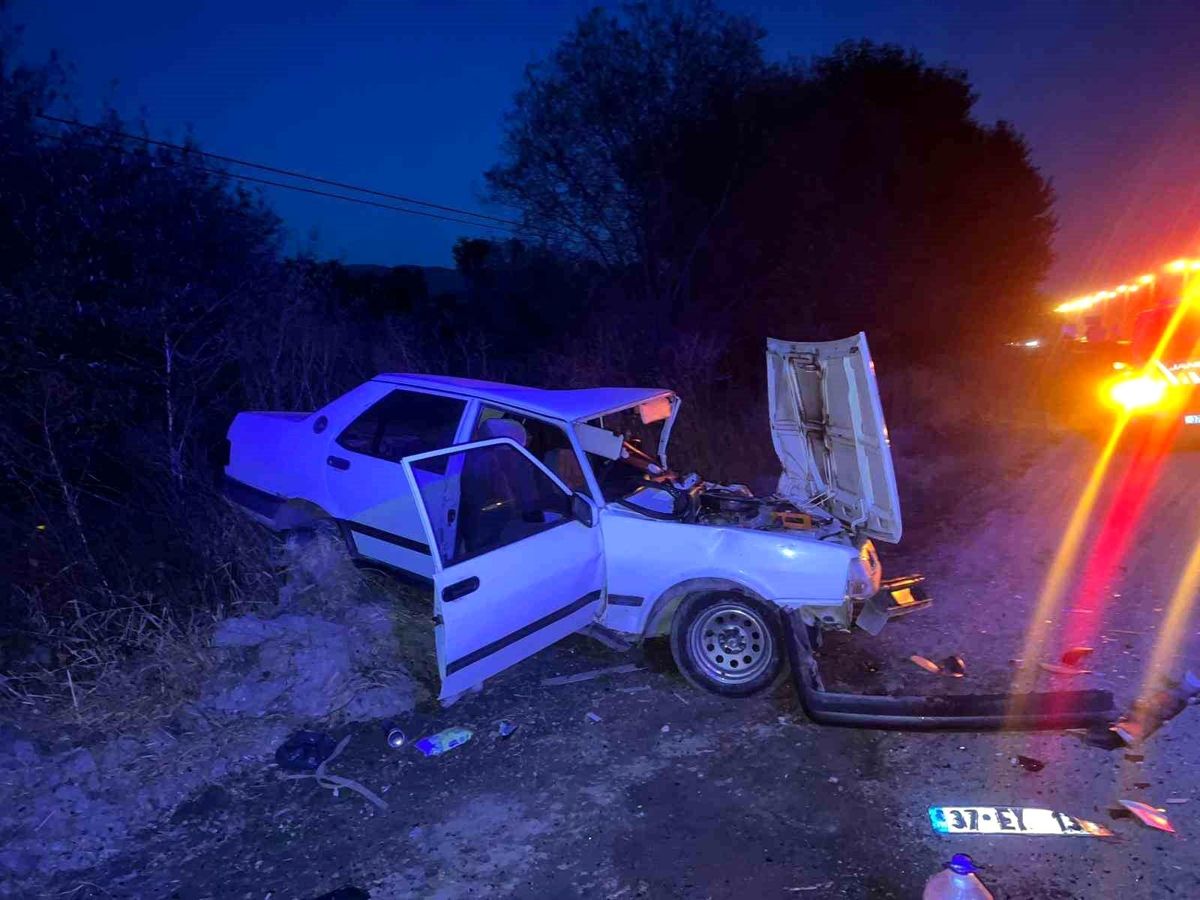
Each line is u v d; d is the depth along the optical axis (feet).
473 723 16.84
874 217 60.85
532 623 16.46
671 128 57.77
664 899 11.91
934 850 12.58
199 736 15.96
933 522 30.83
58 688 16.96
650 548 17.70
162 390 28.14
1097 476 36.42
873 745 15.46
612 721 16.71
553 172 59.57
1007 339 76.07
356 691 17.21
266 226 36.70
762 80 59.26
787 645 16.61
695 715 16.80
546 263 59.98
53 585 19.69
